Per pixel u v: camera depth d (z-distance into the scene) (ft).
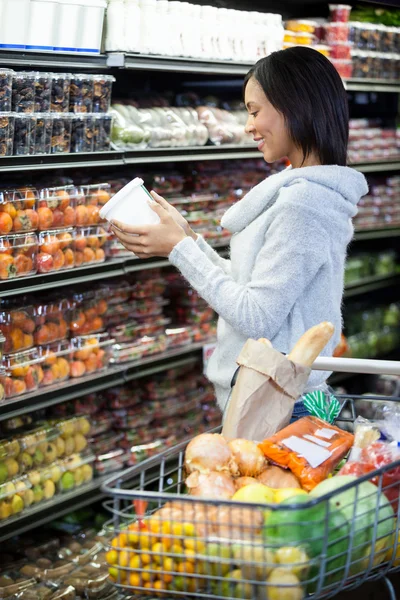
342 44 15.11
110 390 12.47
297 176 6.84
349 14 16.57
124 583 4.28
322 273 6.86
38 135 10.00
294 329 6.84
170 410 13.17
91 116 10.64
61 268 10.65
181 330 13.07
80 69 11.99
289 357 5.16
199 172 13.78
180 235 7.10
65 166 10.34
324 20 15.60
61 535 11.60
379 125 17.49
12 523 10.25
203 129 12.73
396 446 4.83
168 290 13.51
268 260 6.70
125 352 11.99
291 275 6.63
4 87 9.44
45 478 10.83
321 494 4.36
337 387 17.47
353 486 4.14
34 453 10.70
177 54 11.66
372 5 17.15
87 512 12.23
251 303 6.66
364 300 19.40
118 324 12.18
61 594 10.09
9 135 9.54
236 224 7.15
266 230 6.86
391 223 17.85
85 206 11.08
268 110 6.98
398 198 18.03
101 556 10.93
